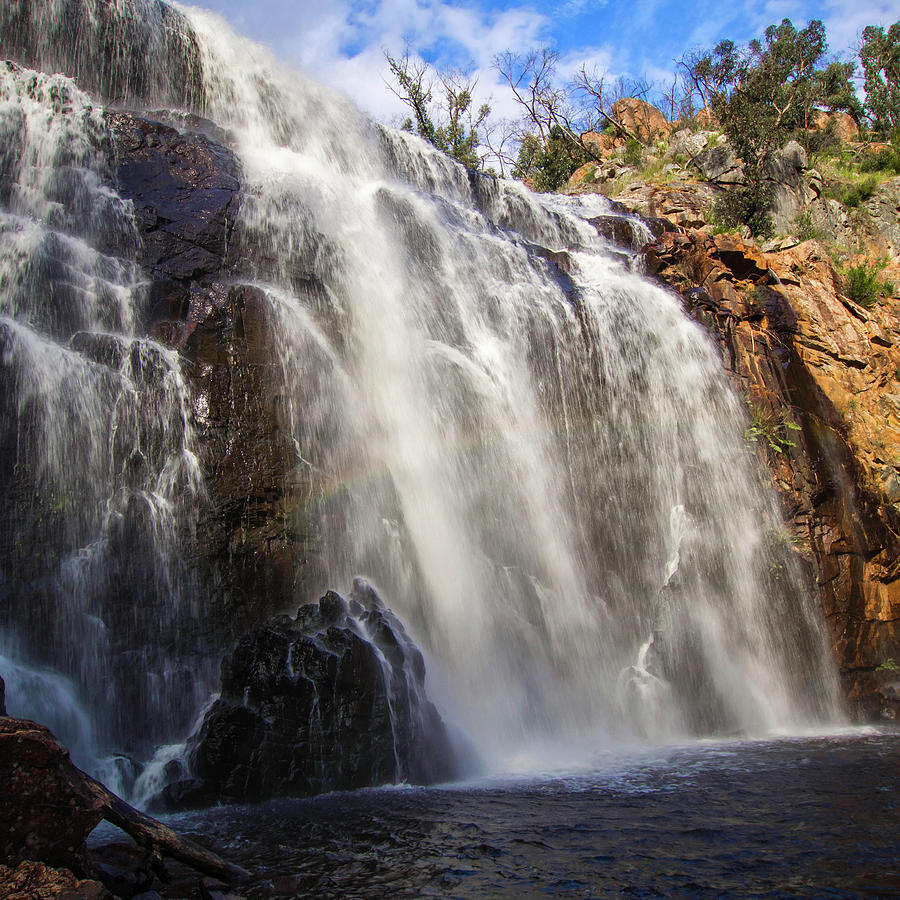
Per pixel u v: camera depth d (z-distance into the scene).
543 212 23.39
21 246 11.98
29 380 11.02
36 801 5.62
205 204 13.89
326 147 20.62
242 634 11.57
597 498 17.48
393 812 8.88
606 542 17.12
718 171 34.03
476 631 14.21
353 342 14.87
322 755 9.98
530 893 6.38
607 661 15.71
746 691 16.47
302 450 13.05
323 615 10.97
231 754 9.62
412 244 17.27
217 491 11.93
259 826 8.42
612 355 19.06
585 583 16.36
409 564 13.84
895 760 11.55
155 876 6.50
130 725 10.45
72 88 14.83
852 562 19.50
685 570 17.28
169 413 11.91
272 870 7.00
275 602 11.98
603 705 14.98
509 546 15.63
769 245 28.39
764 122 34.81
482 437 16.25
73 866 5.72
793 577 18.34
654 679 15.63
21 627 10.17
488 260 18.56
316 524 12.80
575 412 18.05
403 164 22.17
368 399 14.55
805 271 25.59
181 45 18.80
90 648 10.52
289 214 15.05
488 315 17.61
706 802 9.11
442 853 7.39
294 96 20.80
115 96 17.56
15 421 10.79
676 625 16.42
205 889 6.33
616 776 10.81
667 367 19.77
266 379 12.89
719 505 18.72
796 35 57.16
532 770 11.38
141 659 10.77
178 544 11.43
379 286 16.00
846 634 18.69
